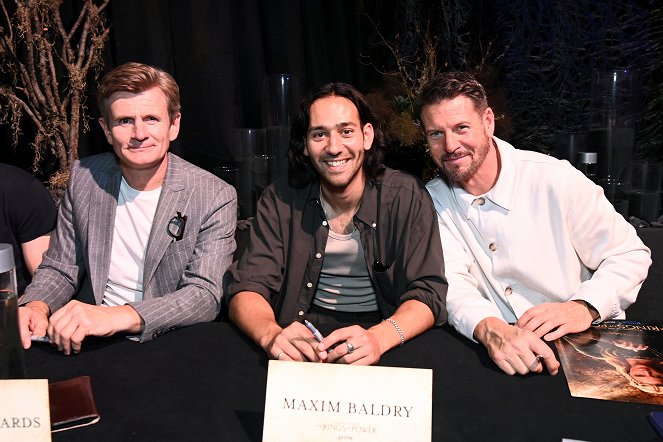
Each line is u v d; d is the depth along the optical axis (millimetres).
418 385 1038
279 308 1796
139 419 1144
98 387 1258
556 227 1683
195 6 2994
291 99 2812
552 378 1246
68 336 1380
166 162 1824
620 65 3098
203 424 1125
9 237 1850
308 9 3287
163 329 1516
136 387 1255
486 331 1377
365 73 3473
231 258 1811
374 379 1046
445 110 1599
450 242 1731
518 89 3178
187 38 3018
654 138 3053
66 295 1791
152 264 1759
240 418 1141
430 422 1024
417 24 3209
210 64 3074
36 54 2580
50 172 2754
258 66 3217
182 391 1235
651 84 3053
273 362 1061
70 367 1343
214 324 1553
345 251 1792
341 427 1040
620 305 1608
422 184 1760
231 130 3158
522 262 1702
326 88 1666
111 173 1816
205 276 1698
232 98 3148
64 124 2561
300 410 1050
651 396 1164
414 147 2332
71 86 2543
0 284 1128
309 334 1344
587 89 3137
